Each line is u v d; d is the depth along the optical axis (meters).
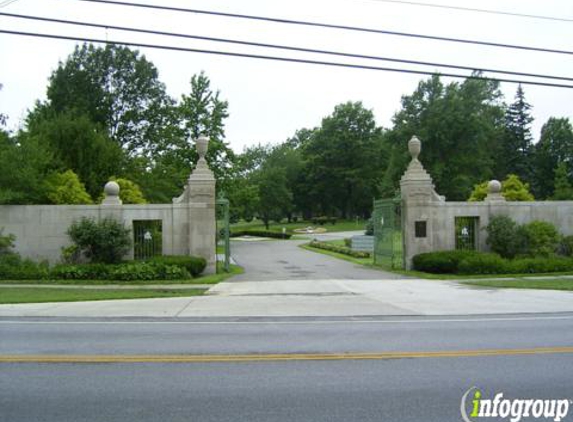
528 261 19.58
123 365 7.01
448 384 6.13
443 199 20.84
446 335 9.05
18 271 18.05
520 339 8.70
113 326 10.02
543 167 72.06
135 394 5.77
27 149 22.27
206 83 37.88
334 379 6.33
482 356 7.47
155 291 15.38
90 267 17.98
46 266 18.75
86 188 32.03
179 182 37.84
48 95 48.66
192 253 19.70
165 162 39.97
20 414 5.16
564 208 21.66
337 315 11.33
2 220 19.20
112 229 18.59
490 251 20.89
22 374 6.59
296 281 18.00
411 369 6.78
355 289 15.87
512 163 71.62
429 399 5.61
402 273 20.05
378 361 7.20
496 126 73.50
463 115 61.66
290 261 26.84
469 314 11.45
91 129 33.75
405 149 65.06
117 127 51.75
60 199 22.88
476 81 64.50
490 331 9.42
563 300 13.49
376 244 24.20
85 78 49.19
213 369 6.80
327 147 82.00
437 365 6.98
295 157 86.94
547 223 21.02
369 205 82.50
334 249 33.88
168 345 8.25
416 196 20.66
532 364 7.03
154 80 53.25
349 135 79.38
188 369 6.80
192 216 19.78
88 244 18.59
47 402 5.52
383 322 10.47
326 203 87.50
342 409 5.28
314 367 6.88
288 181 83.69
